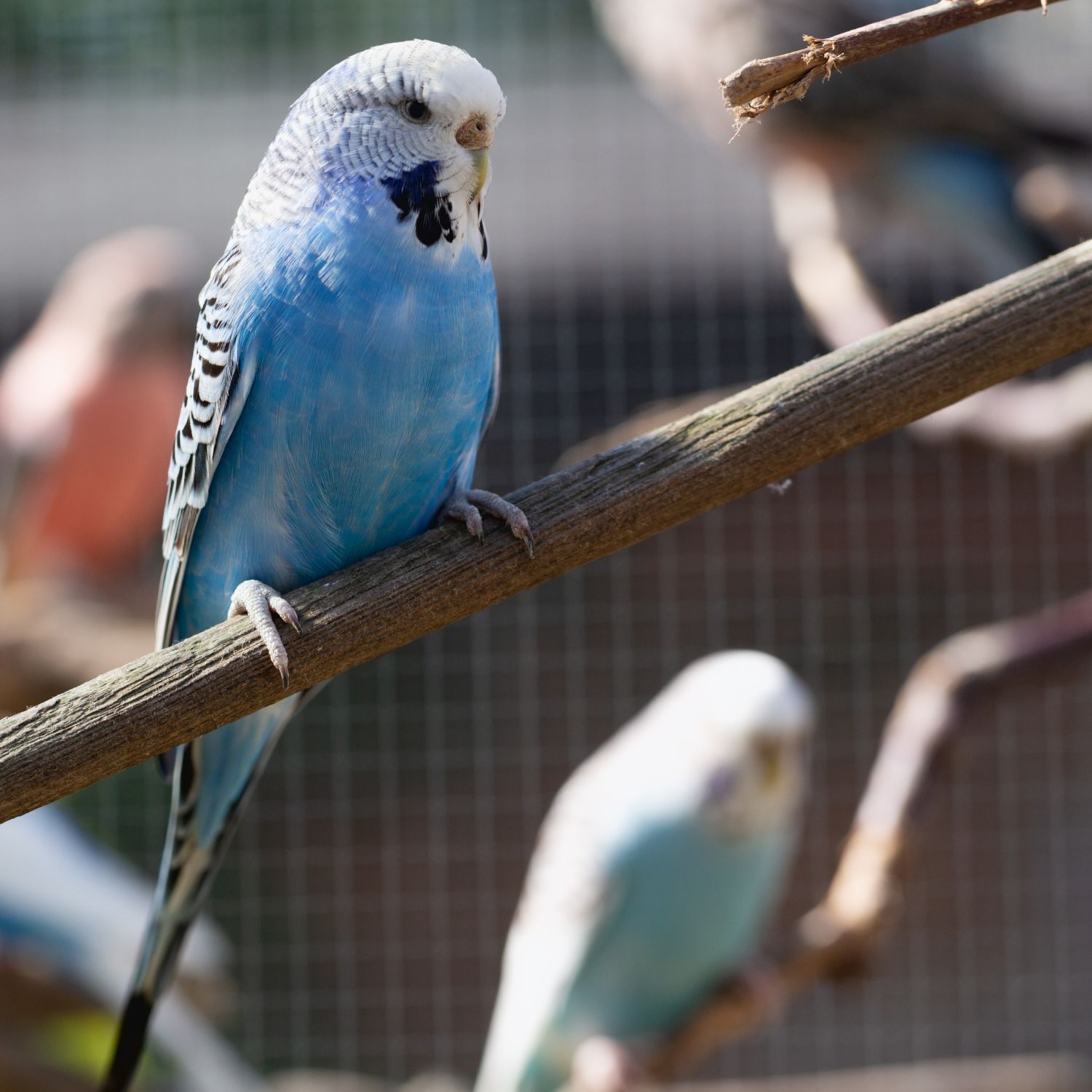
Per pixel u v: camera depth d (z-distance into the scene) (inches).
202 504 127.6
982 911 387.2
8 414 301.4
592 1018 243.4
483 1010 368.8
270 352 120.9
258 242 121.7
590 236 363.9
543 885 247.4
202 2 354.0
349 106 117.0
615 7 278.5
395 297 117.6
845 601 374.3
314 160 119.0
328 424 121.9
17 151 398.9
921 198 251.3
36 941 217.5
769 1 251.1
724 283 354.3
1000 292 110.0
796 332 353.1
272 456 124.5
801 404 110.2
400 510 129.1
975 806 388.2
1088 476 370.9
